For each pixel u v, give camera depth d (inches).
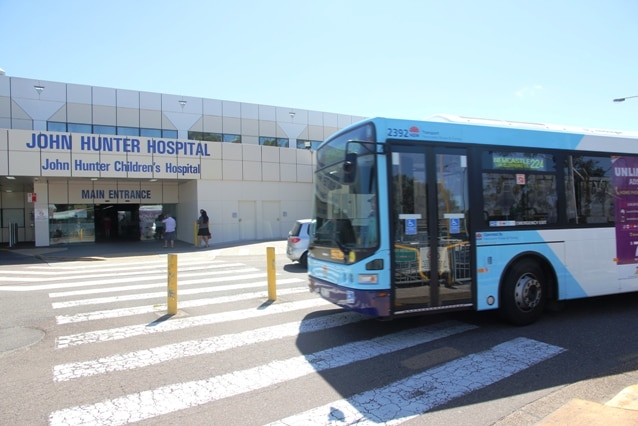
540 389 166.2
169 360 208.2
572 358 199.5
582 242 271.7
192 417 149.9
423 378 179.9
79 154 841.5
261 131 1247.5
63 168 830.5
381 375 184.7
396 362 200.2
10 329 265.1
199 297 360.8
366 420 145.1
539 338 231.1
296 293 372.8
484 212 244.7
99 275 506.6
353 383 176.9
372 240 218.5
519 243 252.5
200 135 1167.6
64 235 982.4
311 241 279.9
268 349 223.1
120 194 1023.6
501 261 247.1
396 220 221.8
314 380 181.0
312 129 1323.8
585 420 137.3
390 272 218.1
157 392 171.0
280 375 187.2
